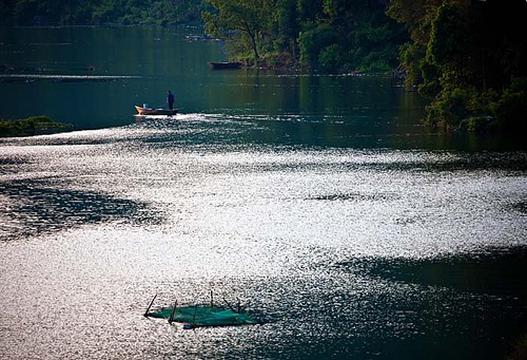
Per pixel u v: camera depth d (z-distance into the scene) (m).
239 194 91.12
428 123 135.62
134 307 61.69
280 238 76.38
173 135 127.94
